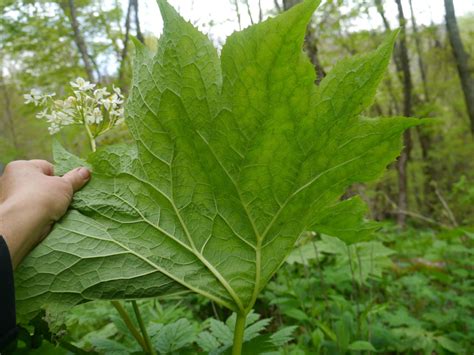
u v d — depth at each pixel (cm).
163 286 33
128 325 45
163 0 32
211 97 32
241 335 36
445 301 100
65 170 35
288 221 35
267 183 34
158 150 33
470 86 318
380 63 30
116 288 32
